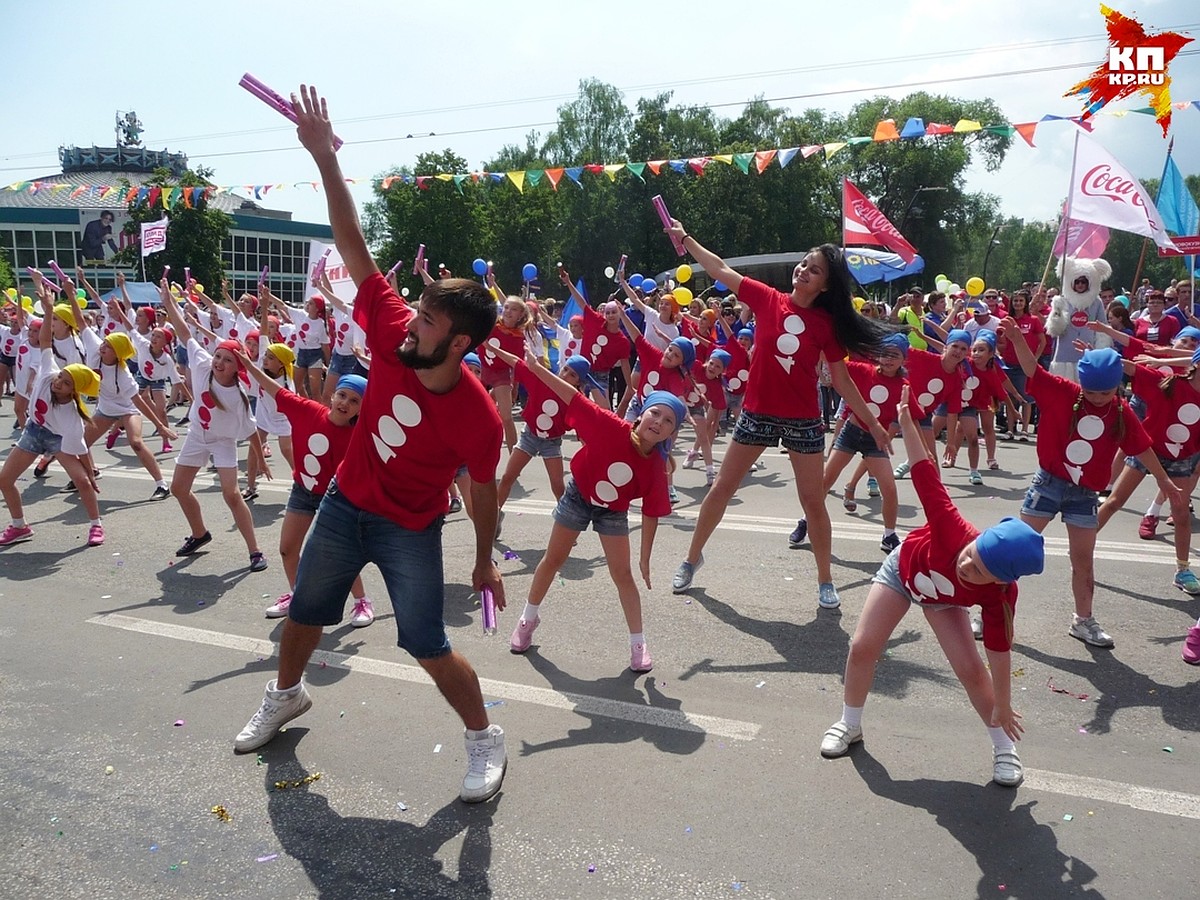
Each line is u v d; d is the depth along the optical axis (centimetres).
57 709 412
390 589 328
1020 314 1258
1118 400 477
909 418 348
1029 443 1223
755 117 5341
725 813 323
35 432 700
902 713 406
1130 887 282
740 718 401
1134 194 879
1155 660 467
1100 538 706
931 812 324
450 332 284
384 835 310
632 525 761
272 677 448
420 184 1488
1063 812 324
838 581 603
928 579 339
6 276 3975
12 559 669
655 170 1348
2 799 335
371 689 432
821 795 335
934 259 5759
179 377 1208
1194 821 319
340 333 1085
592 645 491
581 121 5519
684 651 482
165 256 3566
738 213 5125
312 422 473
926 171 5478
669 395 436
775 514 797
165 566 648
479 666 463
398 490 319
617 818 320
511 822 318
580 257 5512
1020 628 512
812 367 529
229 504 629
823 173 5338
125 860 297
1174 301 1273
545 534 731
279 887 283
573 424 455
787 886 282
